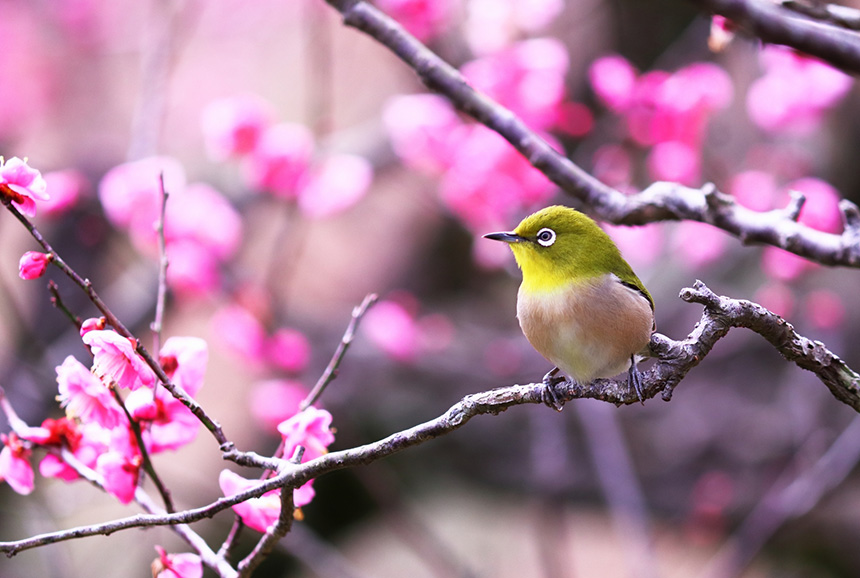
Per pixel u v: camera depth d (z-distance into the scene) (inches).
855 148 501.0
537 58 418.9
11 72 657.0
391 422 506.3
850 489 500.1
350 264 593.3
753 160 480.1
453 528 617.0
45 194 170.6
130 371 172.7
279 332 435.2
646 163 476.7
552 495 442.0
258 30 738.8
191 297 442.3
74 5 672.4
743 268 553.6
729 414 518.3
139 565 501.0
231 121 426.6
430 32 423.2
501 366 501.4
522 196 435.8
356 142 524.1
